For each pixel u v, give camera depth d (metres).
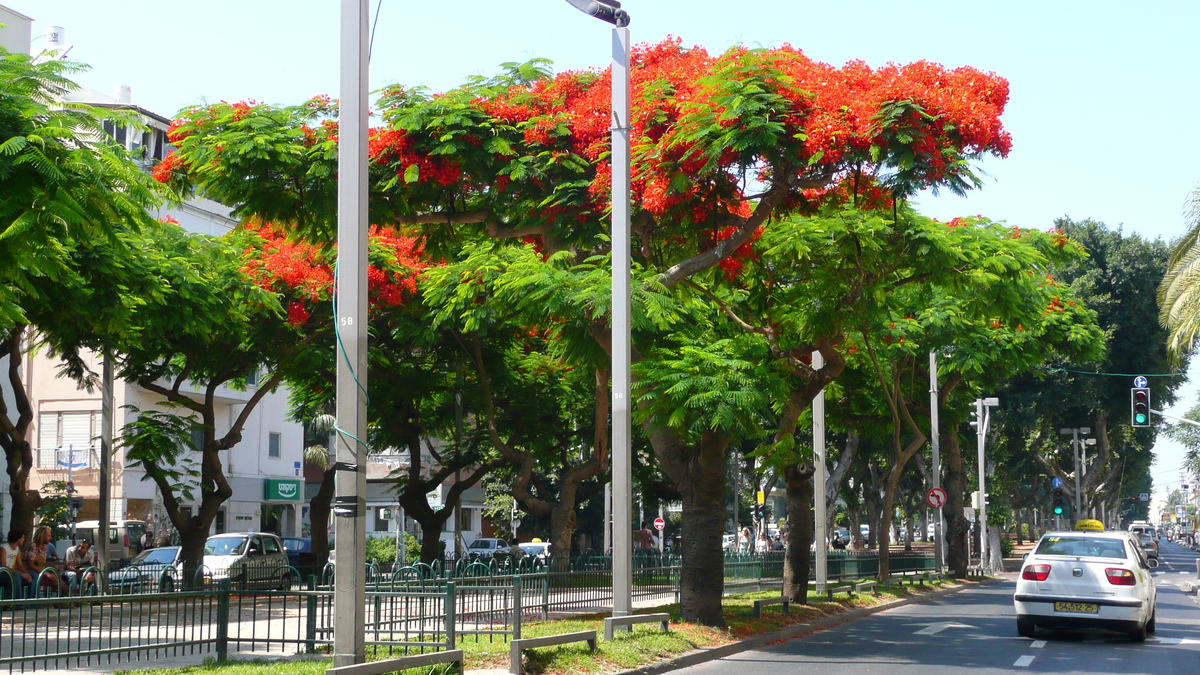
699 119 15.20
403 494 34.56
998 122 15.63
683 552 18.31
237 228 26.58
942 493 36.94
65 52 11.19
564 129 17.50
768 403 16.48
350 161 10.59
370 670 10.21
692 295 19.20
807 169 15.80
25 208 9.62
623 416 15.27
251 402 29.91
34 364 42.78
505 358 32.66
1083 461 68.00
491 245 22.48
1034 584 18.20
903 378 37.47
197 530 28.33
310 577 15.63
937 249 18.11
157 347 27.34
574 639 13.50
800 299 19.28
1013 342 32.47
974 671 13.96
